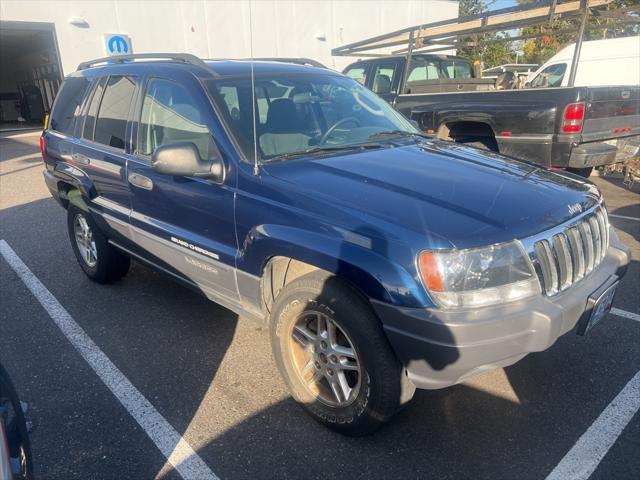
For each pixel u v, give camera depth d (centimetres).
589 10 603
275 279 300
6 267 539
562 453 263
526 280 237
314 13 2030
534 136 601
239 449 273
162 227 359
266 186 284
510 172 302
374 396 254
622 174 844
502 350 229
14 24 1544
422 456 264
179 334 392
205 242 326
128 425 294
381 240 236
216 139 312
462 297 227
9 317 428
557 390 312
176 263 359
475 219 240
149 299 452
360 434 272
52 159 492
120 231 409
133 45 1734
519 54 2195
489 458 262
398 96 759
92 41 1678
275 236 271
